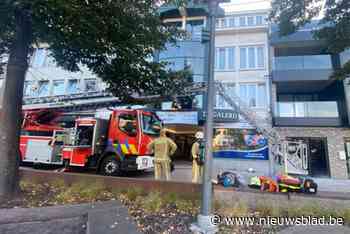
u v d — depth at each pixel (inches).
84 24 175.2
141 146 326.3
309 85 622.5
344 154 521.3
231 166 442.9
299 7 269.6
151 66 267.3
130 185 225.9
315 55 600.4
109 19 193.6
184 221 157.1
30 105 454.0
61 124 419.8
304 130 557.0
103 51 226.7
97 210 167.3
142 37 231.1
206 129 158.7
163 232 139.1
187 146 597.0
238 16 697.6
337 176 513.3
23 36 207.2
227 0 168.9
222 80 653.9
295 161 473.1
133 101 334.6
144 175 369.7
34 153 398.3
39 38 214.2
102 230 130.0
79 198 205.5
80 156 359.6
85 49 221.0
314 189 287.1
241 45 669.3
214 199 191.3
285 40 615.8
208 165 153.2
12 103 204.4
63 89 735.7
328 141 537.6
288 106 587.8
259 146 465.4
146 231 139.9
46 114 430.9
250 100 624.1
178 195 204.8
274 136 427.5
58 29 176.9
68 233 131.8
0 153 197.0
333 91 613.9
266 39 653.3
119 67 256.1
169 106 527.5
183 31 283.6
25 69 215.0
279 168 395.5
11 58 209.5
